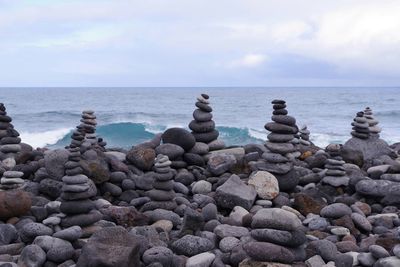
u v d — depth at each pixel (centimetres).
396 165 922
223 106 5553
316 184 906
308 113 4762
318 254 604
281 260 559
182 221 713
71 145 690
